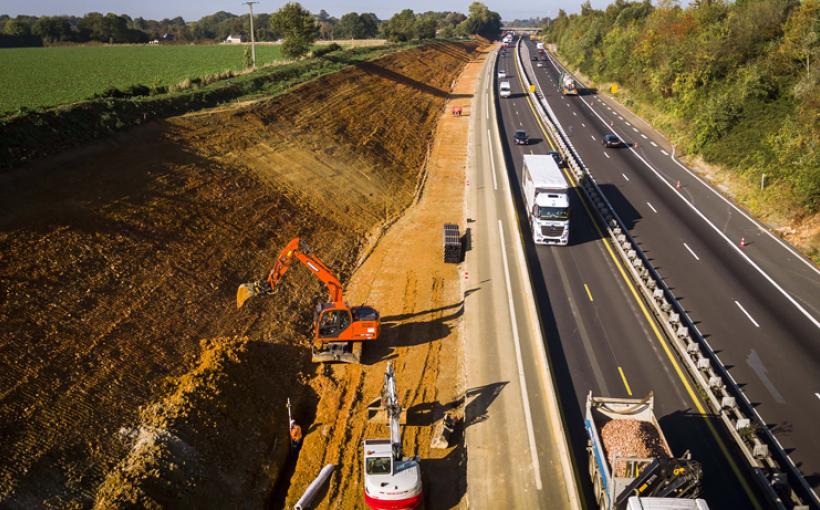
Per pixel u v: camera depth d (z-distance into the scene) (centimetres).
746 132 4706
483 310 2916
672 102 6281
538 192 3556
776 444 1964
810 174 3591
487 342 2652
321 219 3841
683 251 3434
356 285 3291
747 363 2391
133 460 1831
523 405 2236
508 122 6862
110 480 1750
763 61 5297
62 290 2327
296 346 2717
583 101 8112
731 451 1947
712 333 2609
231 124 4322
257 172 3900
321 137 4903
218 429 2092
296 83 5919
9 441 1720
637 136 6122
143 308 2466
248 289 2495
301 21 7794
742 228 3741
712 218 3919
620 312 2820
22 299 2191
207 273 2867
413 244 3772
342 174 4528
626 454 1641
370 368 2562
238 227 3300
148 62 10375
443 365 2547
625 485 1539
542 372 2414
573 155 5444
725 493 1783
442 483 1934
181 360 2345
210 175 3562
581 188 4581
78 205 2784
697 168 4994
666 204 4181
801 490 1783
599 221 3944
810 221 3588
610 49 9056
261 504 1941
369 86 7088
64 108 3422
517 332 2709
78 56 11794
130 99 4081
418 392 2383
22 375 1936
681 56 6325
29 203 2659
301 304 3022
